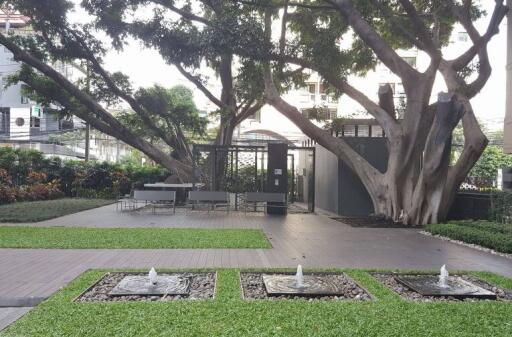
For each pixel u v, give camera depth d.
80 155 51.19
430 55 13.97
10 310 5.71
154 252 9.16
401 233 13.09
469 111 13.92
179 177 22.78
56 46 21.44
